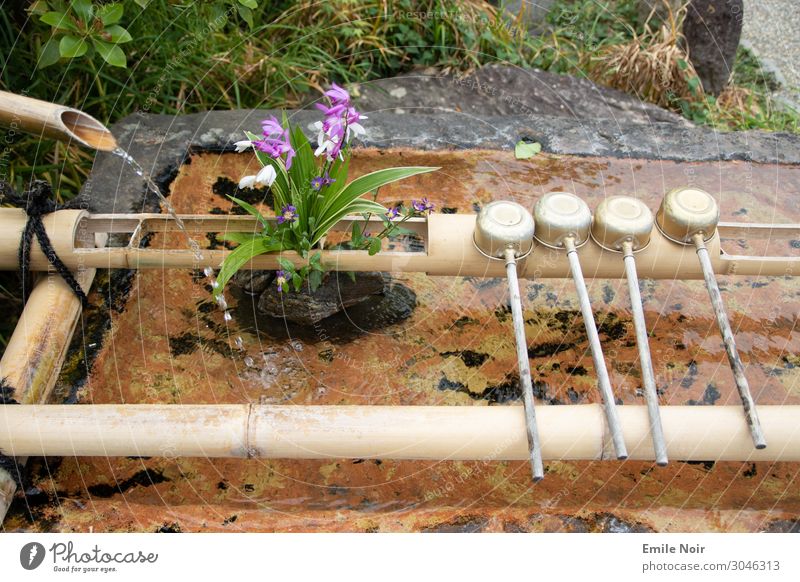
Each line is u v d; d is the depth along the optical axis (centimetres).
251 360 220
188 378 215
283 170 199
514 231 192
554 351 226
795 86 496
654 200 272
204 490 191
